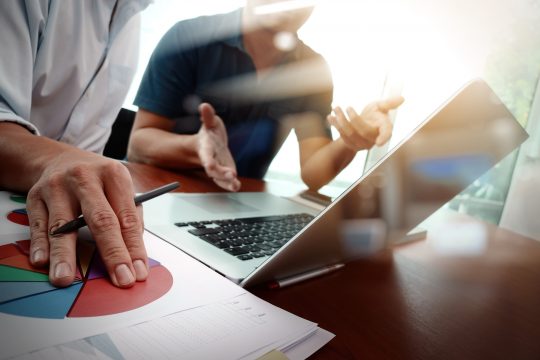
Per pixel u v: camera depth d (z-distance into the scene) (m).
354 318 0.30
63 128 0.79
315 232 0.29
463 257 0.57
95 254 0.30
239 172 1.44
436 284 0.43
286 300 0.32
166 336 0.21
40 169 0.38
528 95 1.87
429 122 0.28
